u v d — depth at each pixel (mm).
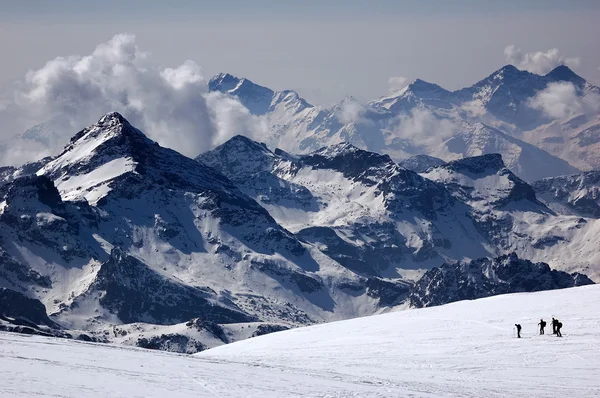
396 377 132875
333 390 109375
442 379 132875
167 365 116875
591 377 136000
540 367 143750
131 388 96125
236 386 105375
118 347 132750
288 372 123438
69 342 130625
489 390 123438
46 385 91688
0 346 117688
